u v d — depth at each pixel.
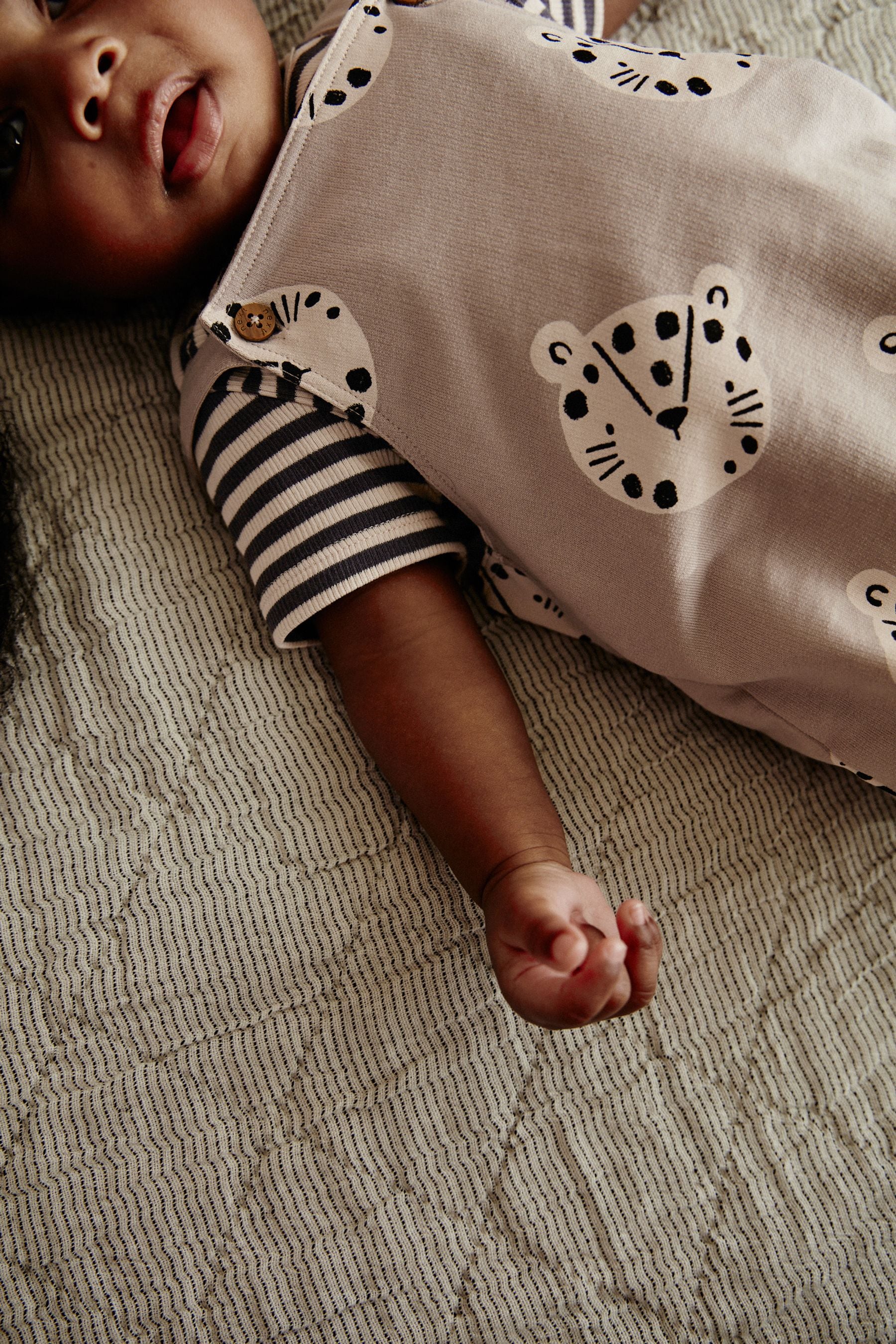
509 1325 0.54
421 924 0.60
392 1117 0.57
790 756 0.65
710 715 0.67
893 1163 0.57
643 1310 0.55
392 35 0.62
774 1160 0.57
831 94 0.60
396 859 0.61
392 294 0.58
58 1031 0.58
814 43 0.79
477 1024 0.59
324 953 0.59
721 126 0.58
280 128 0.65
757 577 0.57
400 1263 0.55
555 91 0.59
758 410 0.55
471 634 0.61
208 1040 0.58
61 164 0.60
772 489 0.56
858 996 0.60
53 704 0.64
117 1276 0.55
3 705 0.63
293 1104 0.57
